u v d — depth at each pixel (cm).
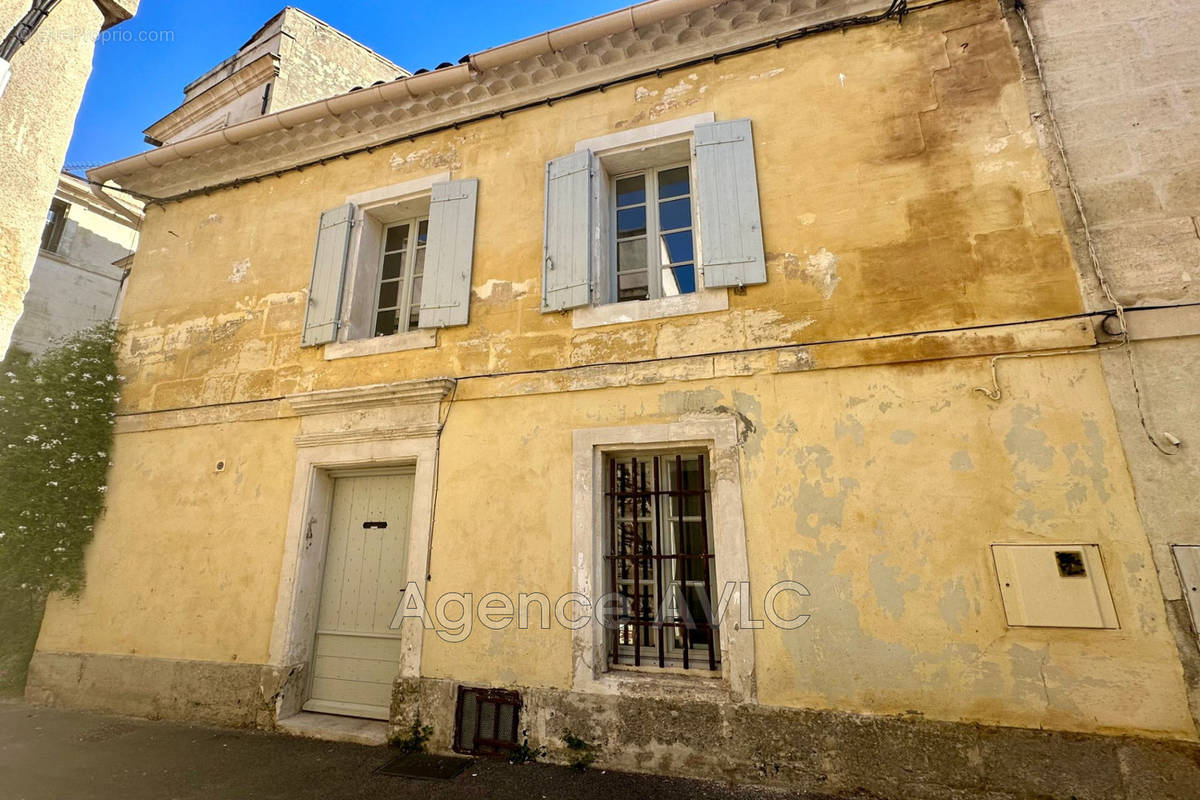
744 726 350
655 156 492
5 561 522
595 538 408
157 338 613
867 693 338
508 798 333
